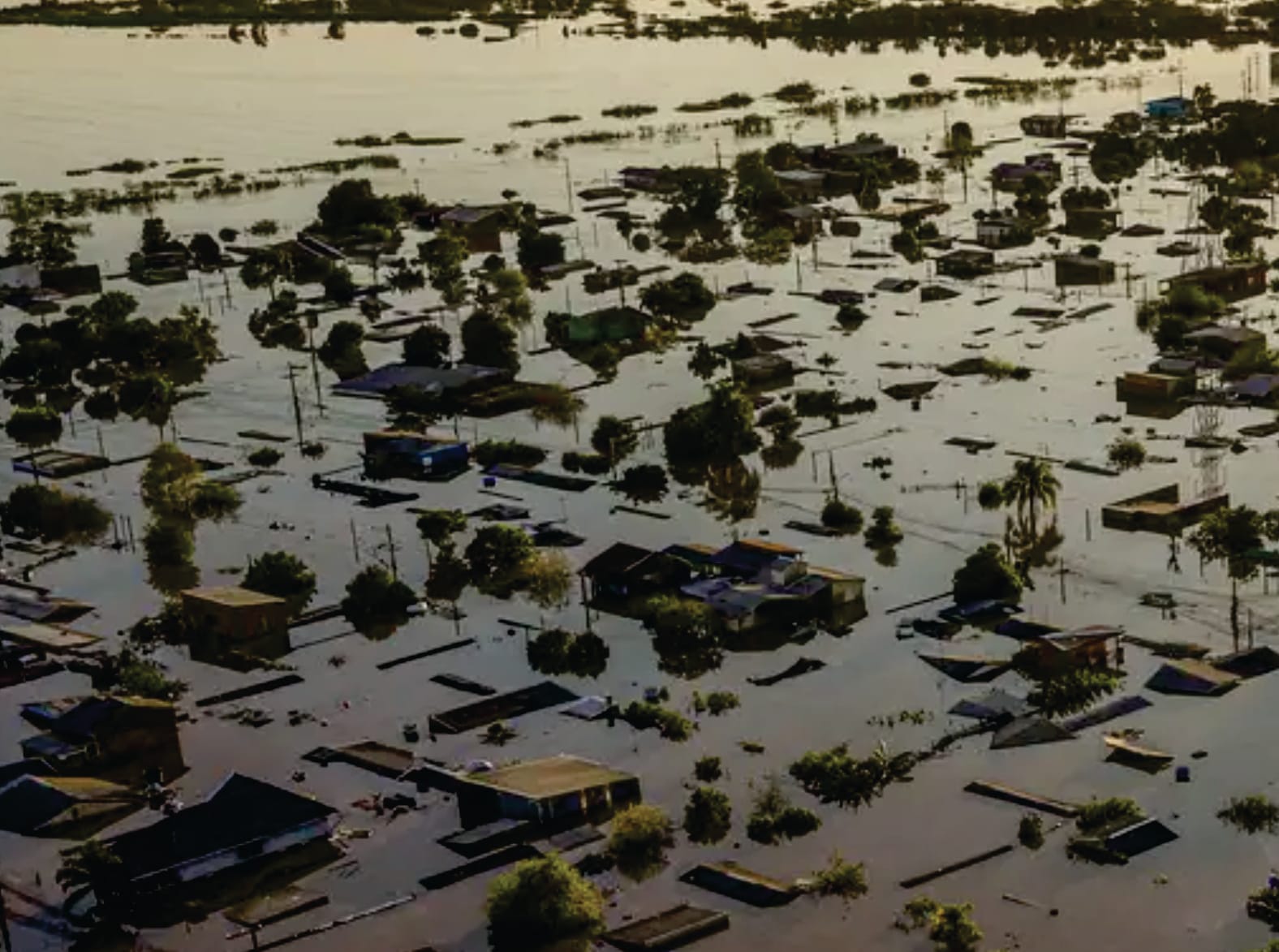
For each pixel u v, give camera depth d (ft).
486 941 322.75
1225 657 408.26
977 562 451.53
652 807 361.92
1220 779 359.87
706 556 474.49
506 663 434.30
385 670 434.71
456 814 365.61
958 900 325.62
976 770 370.73
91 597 496.23
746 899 328.49
